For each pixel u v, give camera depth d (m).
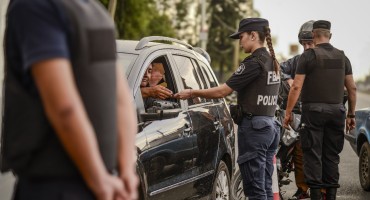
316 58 6.73
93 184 2.02
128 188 2.21
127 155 2.26
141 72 5.14
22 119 2.08
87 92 2.08
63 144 1.99
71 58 2.05
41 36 1.97
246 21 5.78
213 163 6.14
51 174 2.08
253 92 5.75
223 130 6.48
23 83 2.08
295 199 7.63
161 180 5.04
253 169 5.80
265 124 5.75
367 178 8.49
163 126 5.17
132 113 2.33
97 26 2.10
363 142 9.04
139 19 28.14
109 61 2.14
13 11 2.02
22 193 2.16
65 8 2.03
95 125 2.11
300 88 6.71
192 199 5.67
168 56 5.77
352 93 7.15
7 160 2.16
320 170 6.80
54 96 1.94
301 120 6.86
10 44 2.09
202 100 6.25
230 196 6.75
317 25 6.84
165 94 5.42
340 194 8.38
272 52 5.80
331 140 6.88
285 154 7.26
